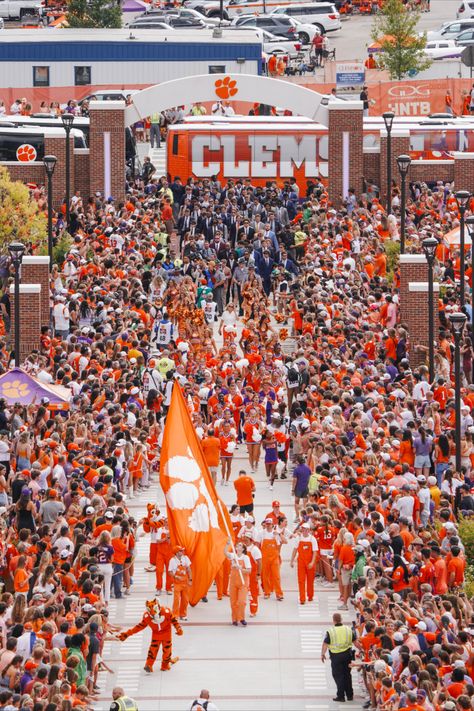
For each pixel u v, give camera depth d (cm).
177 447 5775
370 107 13312
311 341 7656
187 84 11356
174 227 10838
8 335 8375
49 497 5919
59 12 16525
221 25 15450
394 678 4872
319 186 11375
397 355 7969
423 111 13262
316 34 15925
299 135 11550
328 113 11388
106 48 13925
